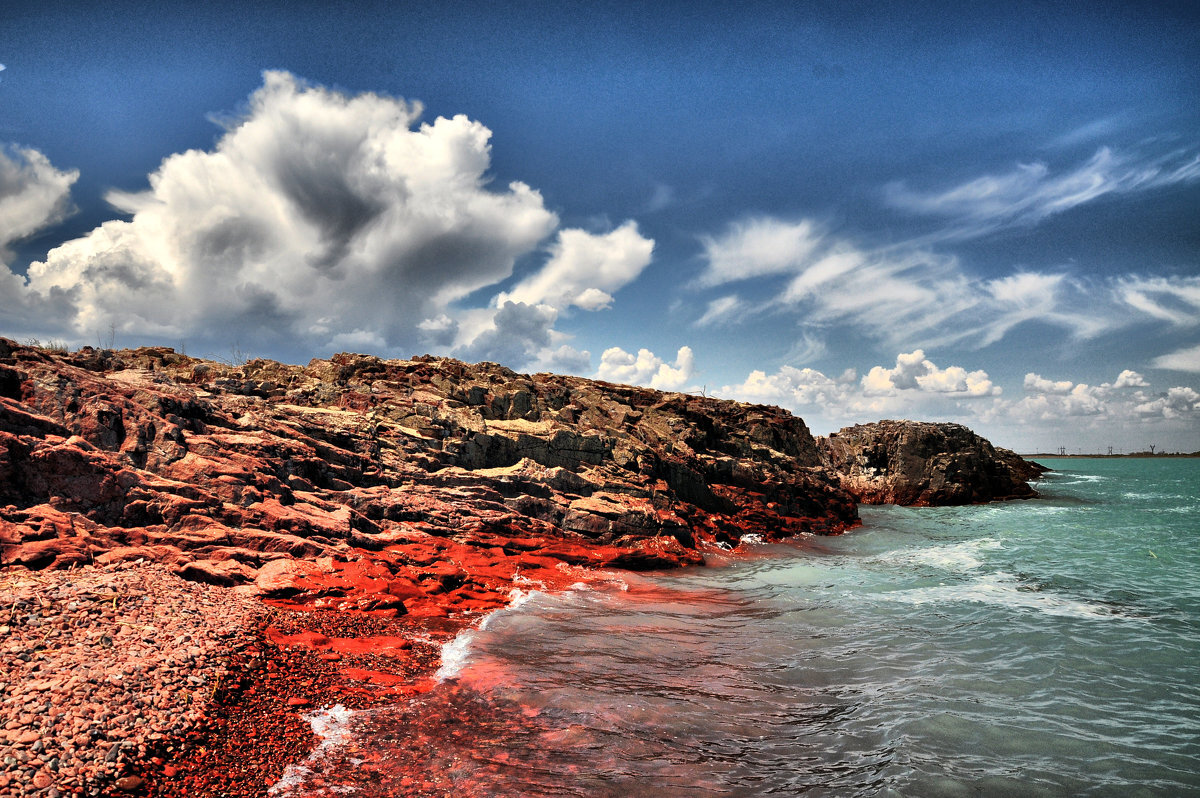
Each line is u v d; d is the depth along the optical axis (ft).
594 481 108.58
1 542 45.75
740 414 188.55
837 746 36.88
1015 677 48.65
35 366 66.18
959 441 212.64
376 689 40.27
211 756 29.76
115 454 63.05
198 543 56.95
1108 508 192.44
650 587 78.84
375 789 29.37
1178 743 37.99
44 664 32.63
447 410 110.22
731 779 32.65
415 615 56.80
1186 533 134.62
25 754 25.62
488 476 96.37
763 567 98.02
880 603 72.43
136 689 32.65
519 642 52.75
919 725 39.91
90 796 24.79
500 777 31.27
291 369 127.34
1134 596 75.92
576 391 151.94
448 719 37.24
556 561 85.30
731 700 43.06
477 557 77.61
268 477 70.33
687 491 127.95
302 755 31.60
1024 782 33.45
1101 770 34.83
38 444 54.60
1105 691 45.93
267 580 54.39
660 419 152.35
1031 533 138.10
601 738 36.11
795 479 154.61
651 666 49.01
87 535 51.85
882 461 215.51
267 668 39.73
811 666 50.65
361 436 94.32
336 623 50.29
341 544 67.82
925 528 151.23
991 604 71.77
